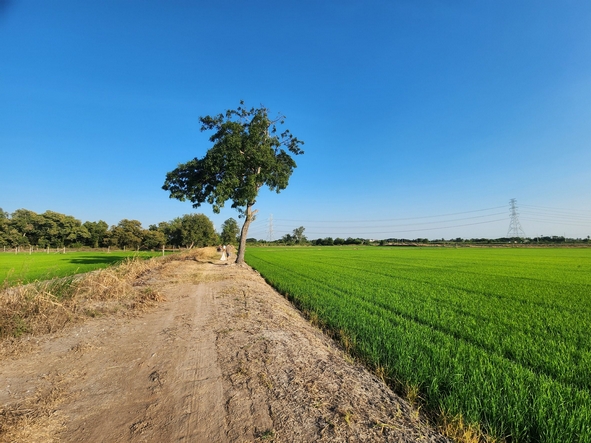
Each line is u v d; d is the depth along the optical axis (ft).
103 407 13.88
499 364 20.31
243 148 84.53
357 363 21.47
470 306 41.24
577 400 15.61
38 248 253.65
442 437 12.65
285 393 15.25
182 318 30.35
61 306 27.76
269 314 32.35
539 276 78.54
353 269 97.76
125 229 278.67
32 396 14.67
